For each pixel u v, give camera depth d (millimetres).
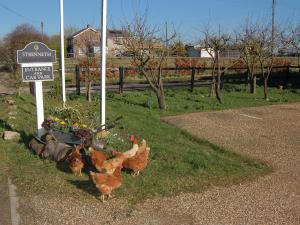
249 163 4414
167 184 3639
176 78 16984
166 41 8727
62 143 4246
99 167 3473
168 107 7891
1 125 5914
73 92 10719
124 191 3434
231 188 3646
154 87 7766
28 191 3424
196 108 7848
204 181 3773
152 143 5004
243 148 5027
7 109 7578
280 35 15992
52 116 5176
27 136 5137
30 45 4652
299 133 5930
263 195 3504
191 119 6750
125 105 8156
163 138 5359
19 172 3846
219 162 4363
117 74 15797
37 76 4711
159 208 3170
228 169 4137
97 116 5805
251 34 10492
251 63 10703
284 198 3453
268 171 4168
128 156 3744
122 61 16203
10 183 3594
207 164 4230
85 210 3096
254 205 3287
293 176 4031
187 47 11367
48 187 3508
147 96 9586
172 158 4406
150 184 3611
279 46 12180
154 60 9125
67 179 3699
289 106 8562
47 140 4383
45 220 2918
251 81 10648
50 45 21609
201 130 5938
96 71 11891
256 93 10641
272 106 8500
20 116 6660
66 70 16656
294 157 4691
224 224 2941
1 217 2945
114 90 11242
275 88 11898
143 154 3795
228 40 12656
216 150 4957
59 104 7730
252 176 3984
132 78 16016
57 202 3223
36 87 4746
